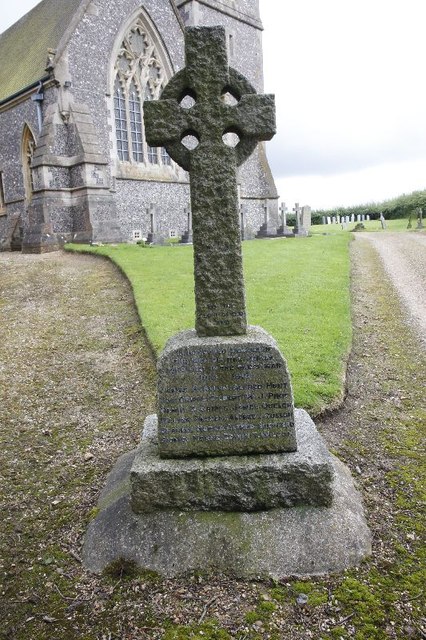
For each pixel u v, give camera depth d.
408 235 23.17
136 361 7.10
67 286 11.88
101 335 8.38
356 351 7.17
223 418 3.48
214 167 3.58
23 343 8.30
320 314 8.23
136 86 22.42
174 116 3.57
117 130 21.47
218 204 3.60
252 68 29.14
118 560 3.17
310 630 2.65
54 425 5.43
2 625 2.81
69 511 3.83
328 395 5.33
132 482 3.33
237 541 3.15
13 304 10.77
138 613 2.83
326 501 3.31
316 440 3.66
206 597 2.90
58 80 18.61
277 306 8.70
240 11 28.05
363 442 4.60
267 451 3.48
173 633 2.67
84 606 2.91
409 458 4.27
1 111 22.48
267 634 2.64
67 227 18.91
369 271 13.14
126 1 20.94
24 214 22.64
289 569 3.04
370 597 2.82
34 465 4.59
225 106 3.56
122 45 21.38
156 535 3.23
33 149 21.80
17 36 26.75
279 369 3.43
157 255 14.77
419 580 2.93
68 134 18.91
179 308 8.76
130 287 10.98
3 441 5.09
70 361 7.40
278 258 14.46
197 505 3.35
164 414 3.48
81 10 19.33
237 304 3.65
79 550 3.38
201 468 3.33
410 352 7.09
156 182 22.56
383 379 6.16
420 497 3.70
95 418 5.56
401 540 3.26
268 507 3.33
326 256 14.80
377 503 3.64
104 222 18.75
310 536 3.16
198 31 3.53
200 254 3.63
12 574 3.20
